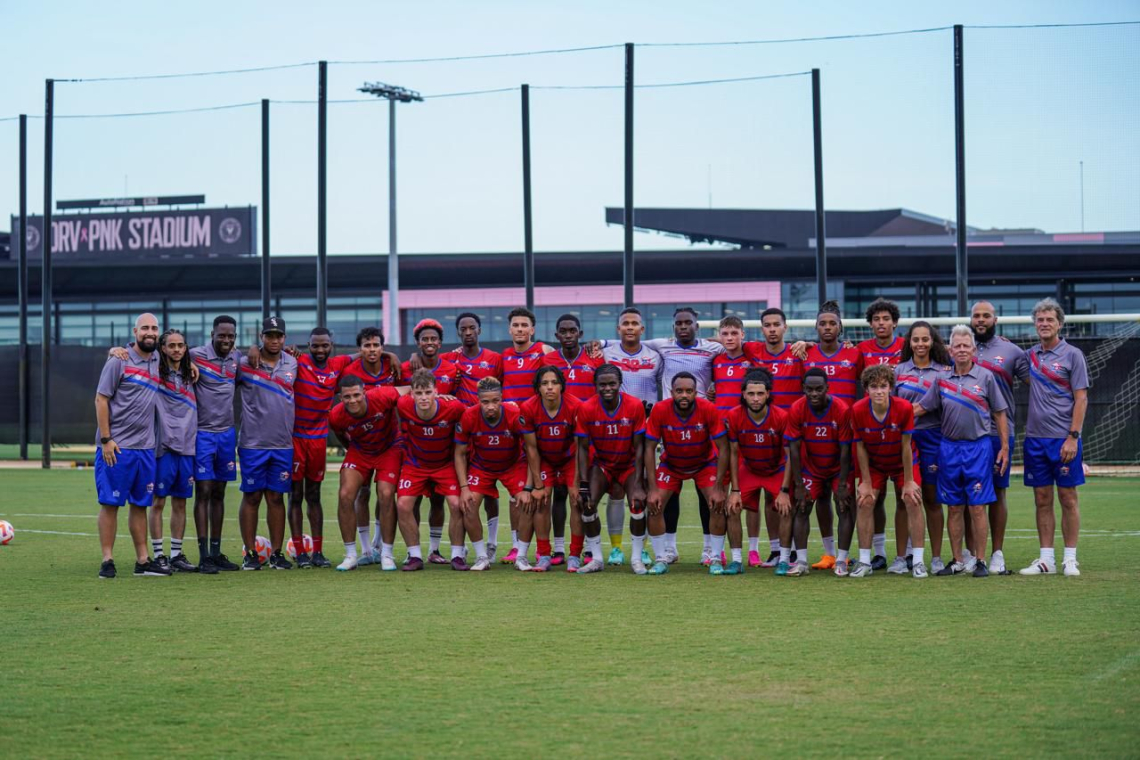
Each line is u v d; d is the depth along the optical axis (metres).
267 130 22.61
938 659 6.02
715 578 9.26
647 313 44.97
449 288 46.59
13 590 8.78
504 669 5.91
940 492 9.12
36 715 5.14
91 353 28.58
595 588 8.70
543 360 10.66
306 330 47.97
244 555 10.25
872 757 4.44
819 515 9.98
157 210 51.28
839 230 55.16
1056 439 9.07
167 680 5.75
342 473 10.10
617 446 9.66
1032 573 9.17
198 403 10.01
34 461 28.42
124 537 12.88
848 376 9.93
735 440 9.62
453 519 9.98
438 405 9.77
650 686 5.53
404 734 4.80
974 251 42.12
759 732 4.77
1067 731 4.73
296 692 5.49
